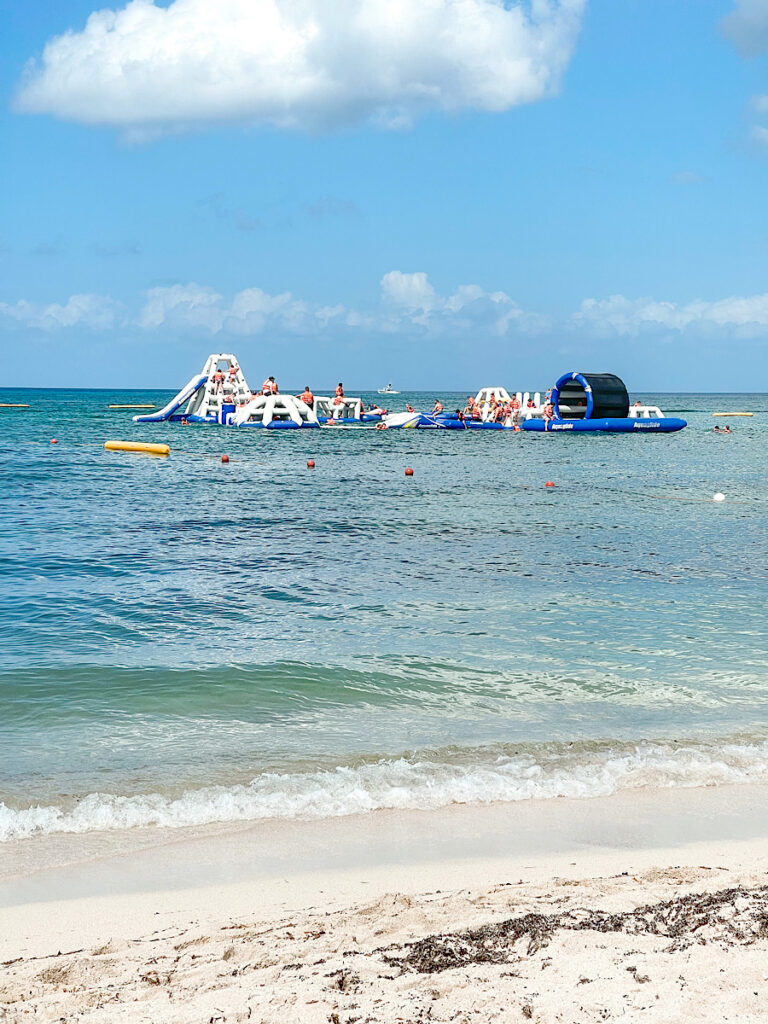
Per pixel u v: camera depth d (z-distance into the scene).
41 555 14.49
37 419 66.25
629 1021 3.22
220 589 12.20
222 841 5.43
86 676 8.52
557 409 56.56
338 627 10.32
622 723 7.52
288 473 29.58
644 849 5.32
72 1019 3.36
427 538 16.59
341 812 5.88
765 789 6.32
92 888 4.80
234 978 3.67
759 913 4.16
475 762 6.70
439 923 4.15
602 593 12.04
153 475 28.17
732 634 10.11
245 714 7.64
